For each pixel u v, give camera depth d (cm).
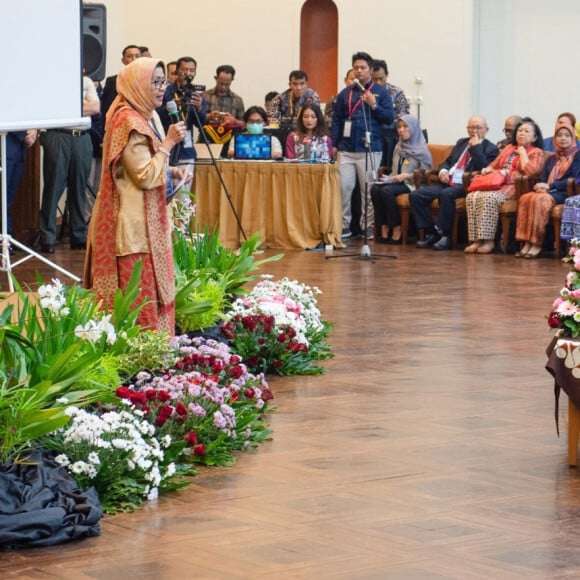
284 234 1470
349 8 1836
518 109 1825
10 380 514
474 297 1066
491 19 1816
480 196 1423
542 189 1388
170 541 438
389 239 1559
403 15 1806
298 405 657
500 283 1160
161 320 687
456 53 1784
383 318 950
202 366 621
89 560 417
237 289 828
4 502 441
